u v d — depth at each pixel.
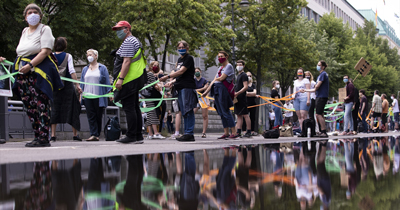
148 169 2.33
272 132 9.02
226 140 7.59
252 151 3.89
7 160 2.94
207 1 21.27
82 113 10.80
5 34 16.61
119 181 1.81
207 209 1.15
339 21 38.34
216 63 25.84
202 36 20.31
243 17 25.50
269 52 24.80
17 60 4.89
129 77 5.70
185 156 3.32
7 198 1.36
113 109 11.64
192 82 6.49
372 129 17.14
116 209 1.17
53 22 18.52
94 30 20.36
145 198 1.36
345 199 1.21
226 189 1.52
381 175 1.88
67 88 7.06
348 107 12.12
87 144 5.75
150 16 19.14
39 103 4.88
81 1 18.98
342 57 36.19
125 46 5.66
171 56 28.94
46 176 1.99
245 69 27.06
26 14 4.83
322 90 9.27
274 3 25.00
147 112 8.96
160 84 8.84
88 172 2.17
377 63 47.88
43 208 1.18
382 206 1.08
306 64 27.23
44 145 4.91
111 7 19.77
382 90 47.47
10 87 7.29
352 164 2.47
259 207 1.13
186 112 6.51
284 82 32.56
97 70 7.64
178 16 19.80
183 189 1.56
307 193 1.35
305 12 51.97
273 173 2.01
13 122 9.70
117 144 5.67
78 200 1.32
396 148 4.29
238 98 9.59
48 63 4.88
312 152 3.67
